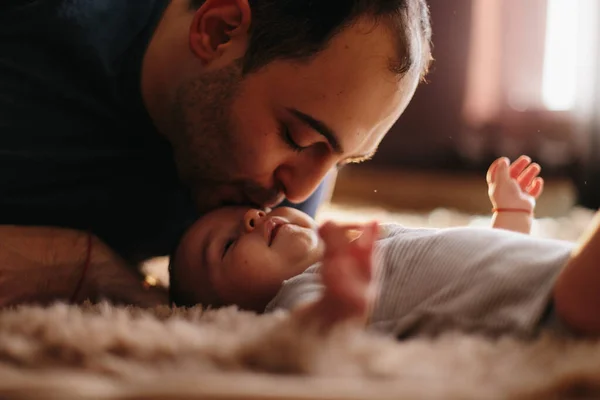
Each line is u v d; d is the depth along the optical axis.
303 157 1.10
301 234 1.11
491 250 0.87
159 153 1.26
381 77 1.04
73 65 1.18
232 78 1.10
